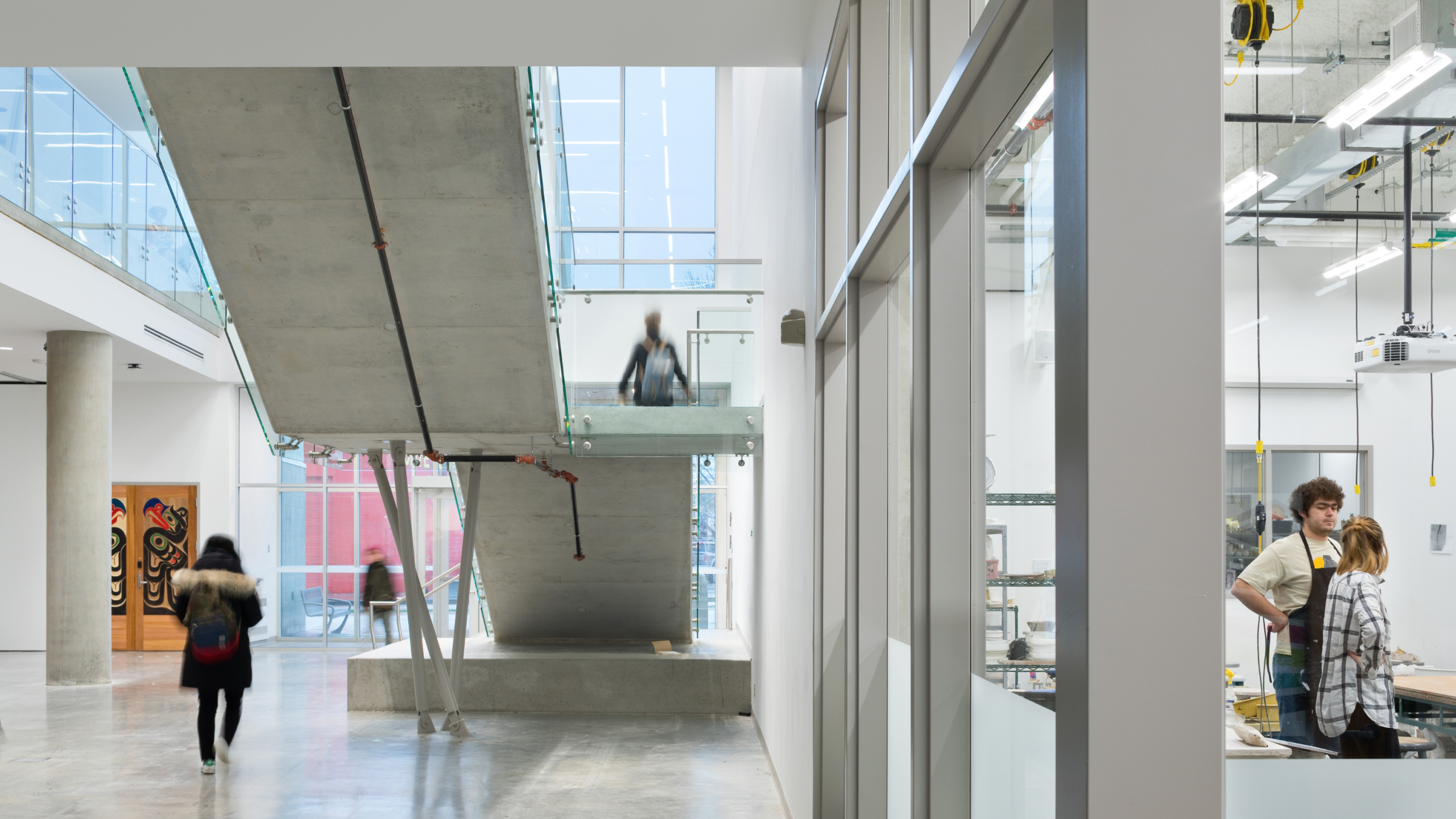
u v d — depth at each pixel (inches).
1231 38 41.8
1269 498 39.5
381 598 564.4
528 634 428.5
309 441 286.8
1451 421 35.4
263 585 605.9
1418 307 35.9
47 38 176.1
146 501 593.0
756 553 335.0
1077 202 43.6
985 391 83.9
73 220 428.1
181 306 536.7
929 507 85.0
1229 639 41.1
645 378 305.7
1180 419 41.8
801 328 191.3
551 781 253.3
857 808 131.4
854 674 132.4
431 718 335.6
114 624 584.1
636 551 387.9
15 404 586.9
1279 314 39.6
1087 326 42.2
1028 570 71.2
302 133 203.9
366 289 233.6
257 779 253.6
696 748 293.6
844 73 157.1
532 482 363.6
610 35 180.5
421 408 262.5
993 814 78.9
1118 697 41.5
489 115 202.2
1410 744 36.4
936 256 86.5
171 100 198.4
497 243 223.8
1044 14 57.5
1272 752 39.2
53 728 323.3
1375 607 36.7
